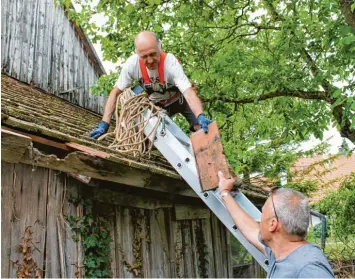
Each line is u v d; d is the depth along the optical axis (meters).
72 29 10.36
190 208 5.48
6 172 3.13
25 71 8.86
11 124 2.95
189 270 5.56
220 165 2.93
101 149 3.62
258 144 11.62
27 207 3.27
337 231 11.96
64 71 9.98
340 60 6.39
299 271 2.06
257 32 8.34
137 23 7.62
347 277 10.66
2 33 8.36
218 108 8.15
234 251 8.16
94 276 3.81
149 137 3.62
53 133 3.23
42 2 9.54
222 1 7.27
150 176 3.91
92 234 3.85
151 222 4.88
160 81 3.65
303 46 6.81
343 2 5.59
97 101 10.99
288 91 7.62
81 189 3.81
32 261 3.22
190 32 7.75
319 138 7.50
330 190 13.10
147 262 4.66
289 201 2.24
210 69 8.07
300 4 6.93
